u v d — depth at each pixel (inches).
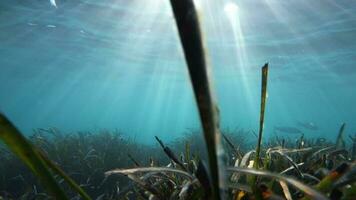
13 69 1633.9
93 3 674.8
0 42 1071.0
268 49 1001.5
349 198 48.8
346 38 855.1
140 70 1567.4
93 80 1989.4
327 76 1547.7
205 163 37.8
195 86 19.6
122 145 437.7
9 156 357.4
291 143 308.8
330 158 111.0
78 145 403.2
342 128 136.6
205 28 20.1
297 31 796.6
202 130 20.5
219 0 603.5
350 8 629.6
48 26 868.0
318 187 52.2
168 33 859.4
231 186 55.7
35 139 398.9
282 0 597.3
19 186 321.4
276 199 48.3
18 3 693.3
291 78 1636.3
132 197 171.0
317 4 613.9
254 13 669.9
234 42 930.7
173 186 85.4
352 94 2311.8
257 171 45.9
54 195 33.4
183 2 20.1
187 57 19.6
